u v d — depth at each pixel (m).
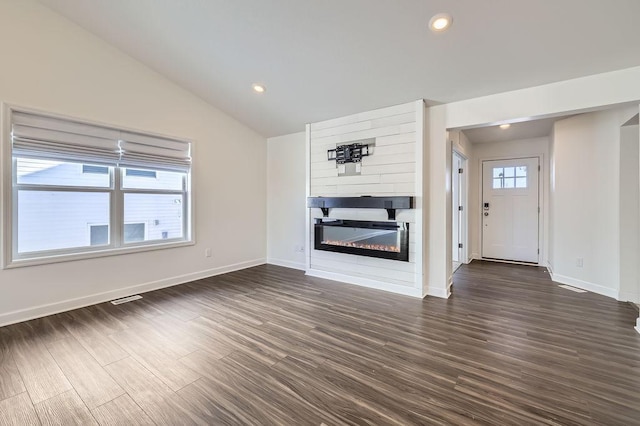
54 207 2.91
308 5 2.28
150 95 3.51
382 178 3.63
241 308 3.01
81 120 2.96
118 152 3.25
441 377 1.84
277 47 2.81
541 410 1.54
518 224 5.12
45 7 2.74
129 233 3.47
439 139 3.36
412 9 2.17
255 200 4.95
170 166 3.78
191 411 1.55
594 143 3.53
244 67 3.22
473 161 5.42
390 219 3.58
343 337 2.38
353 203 3.70
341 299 3.30
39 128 2.73
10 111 2.57
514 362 2.00
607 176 3.39
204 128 4.11
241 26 2.62
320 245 4.18
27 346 2.22
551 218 4.27
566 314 2.84
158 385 1.76
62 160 2.95
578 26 2.09
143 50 3.20
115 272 3.30
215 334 2.43
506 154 5.16
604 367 1.93
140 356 2.09
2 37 2.52
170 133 3.71
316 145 4.26
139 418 1.50
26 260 2.70
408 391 1.71
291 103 3.82
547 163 4.81
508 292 3.54
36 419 1.49
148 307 3.03
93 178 3.17
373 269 3.76
